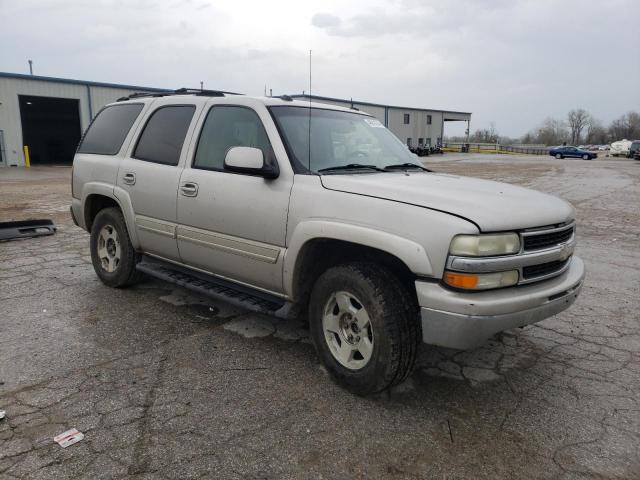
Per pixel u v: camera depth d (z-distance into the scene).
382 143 4.29
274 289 3.62
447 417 2.98
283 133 3.62
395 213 2.92
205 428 2.80
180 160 4.25
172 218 4.27
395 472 2.49
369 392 3.09
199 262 4.14
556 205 3.30
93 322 4.30
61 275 5.68
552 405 3.14
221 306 4.74
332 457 2.58
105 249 5.23
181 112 4.46
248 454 2.59
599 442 2.76
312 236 3.23
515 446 2.71
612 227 9.66
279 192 3.46
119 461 2.50
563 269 3.26
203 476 2.41
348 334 3.24
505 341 4.11
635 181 20.70
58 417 2.87
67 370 3.44
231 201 3.74
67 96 31.00
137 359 3.63
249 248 3.66
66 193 14.43
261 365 3.57
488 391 3.30
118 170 4.85
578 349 3.98
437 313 2.77
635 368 3.66
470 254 2.71
